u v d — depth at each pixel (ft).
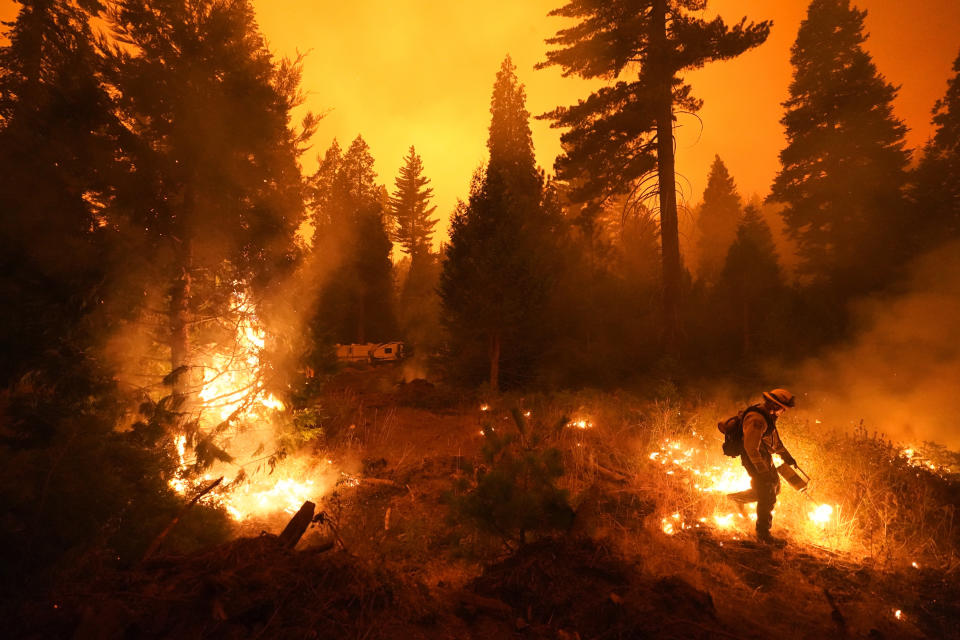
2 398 16.26
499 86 90.48
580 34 56.65
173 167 20.80
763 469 16.62
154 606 8.52
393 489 21.86
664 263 54.65
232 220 22.11
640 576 12.03
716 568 14.87
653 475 22.91
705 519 18.57
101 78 20.10
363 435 30.58
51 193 18.51
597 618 10.41
